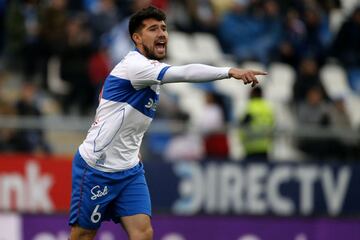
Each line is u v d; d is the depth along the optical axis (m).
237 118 46.06
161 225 38.31
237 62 51.41
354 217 40.31
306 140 40.00
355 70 52.94
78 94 42.38
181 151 38.56
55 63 43.09
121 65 22.55
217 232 38.81
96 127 22.89
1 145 36.97
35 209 37.03
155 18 22.69
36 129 37.25
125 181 23.08
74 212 23.41
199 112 47.47
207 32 51.81
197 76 21.02
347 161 40.28
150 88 22.45
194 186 38.66
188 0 51.81
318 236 39.88
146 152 38.25
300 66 46.22
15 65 43.19
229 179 39.00
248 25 51.53
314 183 39.94
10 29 43.25
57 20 43.22
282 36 51.88
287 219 39.56
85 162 23.02
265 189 39.38
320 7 54.91
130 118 22.56
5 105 38.41
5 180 36.84
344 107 45.25
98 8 46.66
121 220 23.27
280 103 44.47
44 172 37.16
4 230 36.69
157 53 22.70
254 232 39.19
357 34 52.62
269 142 39.59
